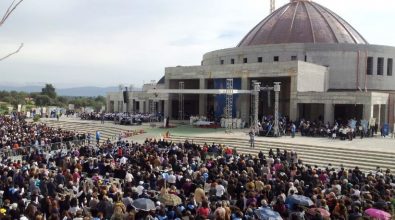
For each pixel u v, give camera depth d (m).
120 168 24.02
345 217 14.59
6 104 120.00
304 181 20.77
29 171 20.83
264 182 19.97
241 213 14.10
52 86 154.38
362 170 30.81
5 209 14.32
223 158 27.59
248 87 56.12
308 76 53.97
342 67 61.62
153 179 21.20
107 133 53.22
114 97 91.31
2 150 33.97
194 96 69.19
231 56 67.75
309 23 69.31
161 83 90.94
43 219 13.62
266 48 63.81
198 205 16.39
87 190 18.72
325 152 35.34
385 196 16.33
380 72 63.31
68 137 42.16
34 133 43.59
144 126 56.41
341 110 57.91
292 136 43.41
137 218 14.30
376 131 47.19
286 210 15.49
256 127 45.38
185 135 45.72
